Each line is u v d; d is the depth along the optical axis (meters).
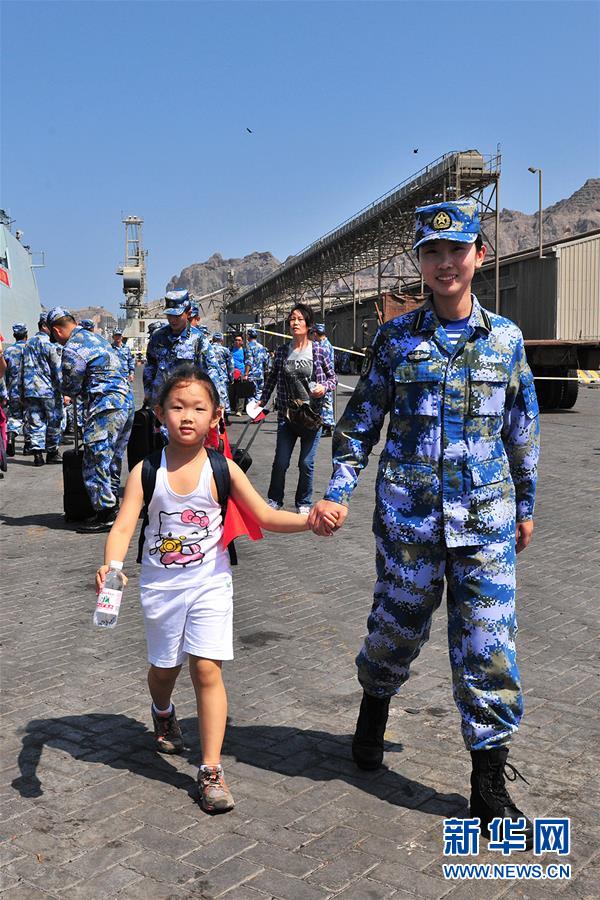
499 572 2.85
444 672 4.33
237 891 2.55
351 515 8.55
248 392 20.97
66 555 6.98
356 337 61.47
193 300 7.45
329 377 8.13
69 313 7.64
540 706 3.90
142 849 2.78
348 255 63.00
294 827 2.90
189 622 3.07
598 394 27.75
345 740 3.58
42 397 12.85
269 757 3.42
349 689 4.13
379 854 2.75
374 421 3.04
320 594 5.75
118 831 2.89
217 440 5.91
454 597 2.90
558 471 11.19
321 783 3.21
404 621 2.99
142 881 2.61
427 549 2.89
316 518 2.95
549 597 5.62
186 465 3.05
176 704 3.95
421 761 3.38
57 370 12.96
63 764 3.38
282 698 4.02
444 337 2.85
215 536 3.07
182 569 3.06
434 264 2.81
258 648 4.70
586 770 3.30
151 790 3.17
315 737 3.60
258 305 106.00
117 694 4.08
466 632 2.87
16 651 4.68
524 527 3.09
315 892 2.55
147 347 7.51
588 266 37.50
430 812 2.99
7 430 14.27
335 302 74.94
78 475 8.27
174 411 2.96
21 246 31.59
